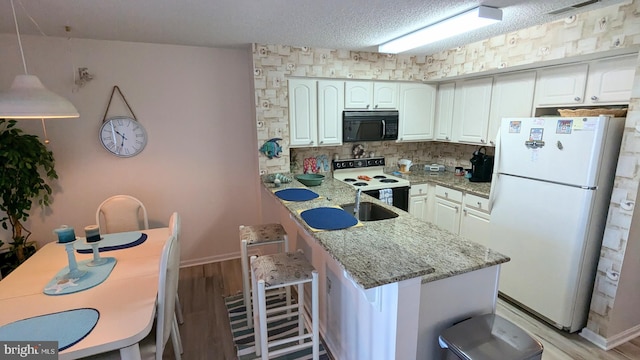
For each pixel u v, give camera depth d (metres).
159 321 1.49
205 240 3.44
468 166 3.86
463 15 2.04
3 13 2.01
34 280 1.69
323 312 2.21
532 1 1.90
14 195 2.54
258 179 3.23
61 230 1.66
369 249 1.47
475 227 3.04
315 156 3.71
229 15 2.09
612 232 2.03
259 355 2.10
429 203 3.66
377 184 3.38
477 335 1.38
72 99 2.75
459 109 3.50
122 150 2.96
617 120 1.93
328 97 3.28
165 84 3.00
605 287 2.09
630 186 1.92
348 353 1.87
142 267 1.84
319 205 2.19
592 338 2.17
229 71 3.19
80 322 1.33
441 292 1.45
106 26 2.32
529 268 2.38
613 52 2.06
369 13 2.05
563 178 2.10
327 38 2.70
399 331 1.30
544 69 2.62
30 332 1.26
